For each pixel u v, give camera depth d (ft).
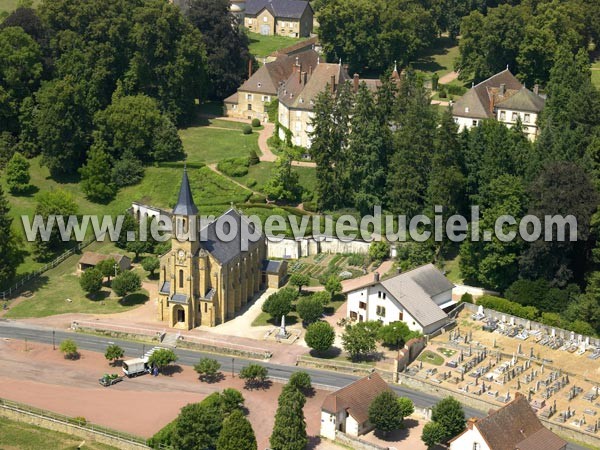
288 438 508.94
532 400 566.36
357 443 525.75
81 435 546.26
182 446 509.76
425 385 586.04
